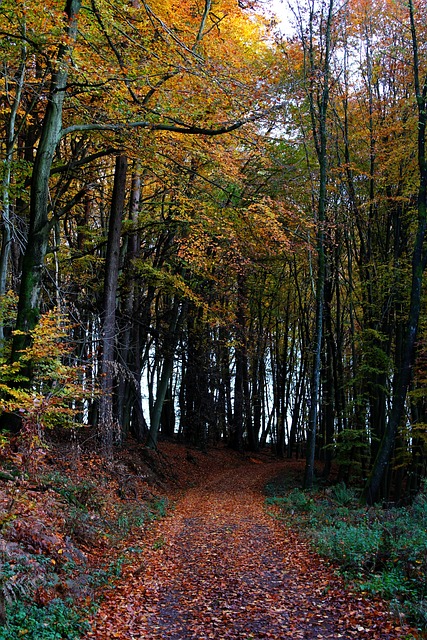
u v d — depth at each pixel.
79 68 11.00
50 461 12.05
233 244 19.61
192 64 11.77
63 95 11.41
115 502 12.78
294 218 18.75
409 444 20.20
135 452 20.69
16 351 10.66
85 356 16.23
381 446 16.19
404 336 20.80
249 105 13.23
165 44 11.90
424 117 16.20
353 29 20.53
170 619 6.44
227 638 5.77
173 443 31.30
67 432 15.73
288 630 5.94
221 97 12.66
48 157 11.29
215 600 7.13
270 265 27.69
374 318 20.03
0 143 15.45
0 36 11.21
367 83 20.78
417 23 17.80
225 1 15.11
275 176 21.61
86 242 21.83
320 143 20.47
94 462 13.87
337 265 23.95
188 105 13.28
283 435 39.16
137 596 7.23
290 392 43.00
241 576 8.30
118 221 16.50
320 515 13.30
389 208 20.69
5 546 5.64
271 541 11.19
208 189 18.45
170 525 13.31
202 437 33.00
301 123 20.09
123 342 20.08
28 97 15.19
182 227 20.58
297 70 19.72
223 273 23.17
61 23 10.01
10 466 9.22
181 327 24.81
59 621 5.64
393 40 19.58
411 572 7.16
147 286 22.55
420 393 16.80
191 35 13.93
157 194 20.78
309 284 32.44
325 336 25.22
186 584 7.94
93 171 17.39
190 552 10.17
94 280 20.41
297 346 40.41
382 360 19.12
